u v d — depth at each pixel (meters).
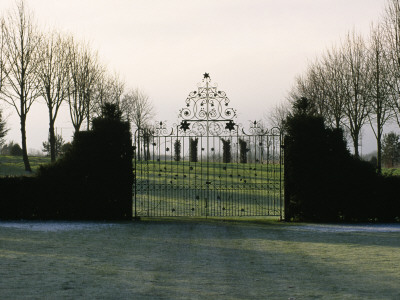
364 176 17.11
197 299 6.45
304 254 10.20
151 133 20.02
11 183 17.34
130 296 6.59
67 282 7.40
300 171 17.20
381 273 8.21
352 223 16.77
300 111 18.19
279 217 19.16
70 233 13.45
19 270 8.20
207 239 12.51
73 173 17.27
